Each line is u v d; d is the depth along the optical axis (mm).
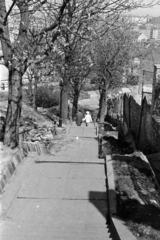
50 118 19906
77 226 5734
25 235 5160
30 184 7598
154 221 5258
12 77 8758
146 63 25891
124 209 5953
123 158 9055
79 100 41438
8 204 6496
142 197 6578
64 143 12898
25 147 10195
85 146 12703
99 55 21547
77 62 11539
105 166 8750
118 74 24266
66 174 8250
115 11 7859
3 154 8547
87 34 8297
